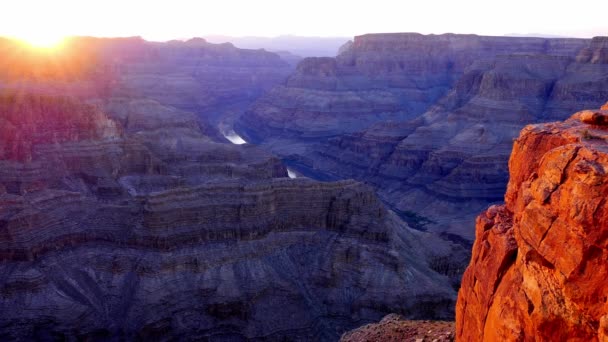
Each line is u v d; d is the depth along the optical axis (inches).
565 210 773.3
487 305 951.6
